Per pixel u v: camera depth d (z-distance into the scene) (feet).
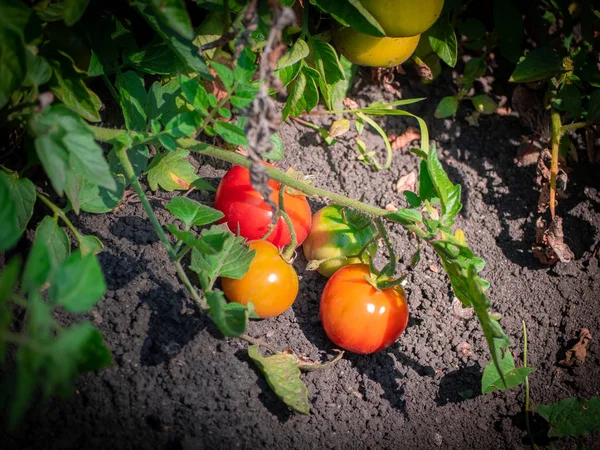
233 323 1.38
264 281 1.53
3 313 1.01
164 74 1.77
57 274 1.04
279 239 1.65
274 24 1.22
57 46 1.52
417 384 1.73
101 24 1.60
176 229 1.38
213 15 1.63
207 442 1.47
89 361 1.19
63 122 1.24
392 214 1.55
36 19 1.35
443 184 1.46
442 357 1.78
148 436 1.44
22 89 1.47
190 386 1.52
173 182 1.71
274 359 1.55
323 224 1.71
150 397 1.48
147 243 1.68
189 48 1.44
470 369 1.78
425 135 1.85
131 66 1.66
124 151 1.49
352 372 1.70
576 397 1.77
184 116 1.44
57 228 1.52
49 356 0.97
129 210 1.73
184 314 1.61
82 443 1.40
